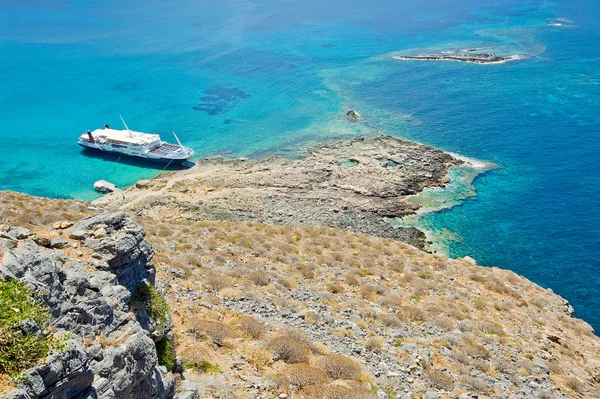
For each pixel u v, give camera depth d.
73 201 56.50
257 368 23.23
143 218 56.41
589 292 58.12
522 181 83.38
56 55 182.00
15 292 12.55
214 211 72.69
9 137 114.56
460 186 82.56
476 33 181.12
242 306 31.19
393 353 29.58
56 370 11.87
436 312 37.62
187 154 97.75
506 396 27.16
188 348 22.97
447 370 28.88
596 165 86.62
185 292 30.61
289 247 48.31
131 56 177.12
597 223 70.94
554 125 102.50
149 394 16.06
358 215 73.31
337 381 23.48
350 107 121.88
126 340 15.31
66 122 122.19
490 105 115.62
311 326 30.80
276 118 118.94
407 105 120.25
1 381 10.99
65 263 15.98
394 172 86.12
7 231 16.81
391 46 172.62
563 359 35.06
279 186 82.81
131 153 101.31
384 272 45.62
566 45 156.50
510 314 41.00
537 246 67.06
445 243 68.19
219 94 136.88
